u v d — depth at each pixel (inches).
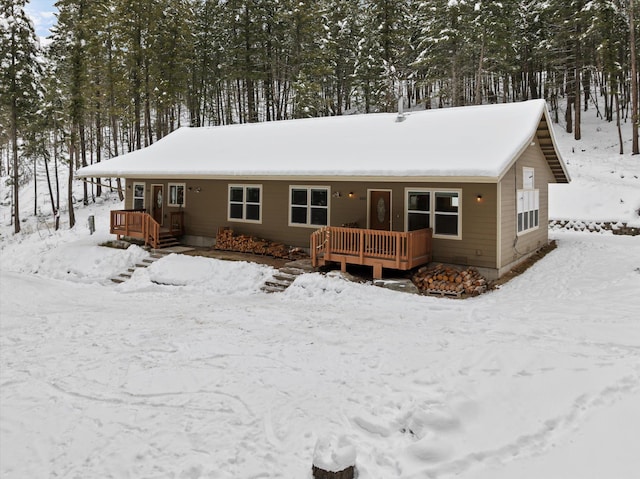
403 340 284.7
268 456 162.7
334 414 190.4
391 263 455.8
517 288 434.9
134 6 1091.9
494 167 416.5
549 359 223.8
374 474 149.9
